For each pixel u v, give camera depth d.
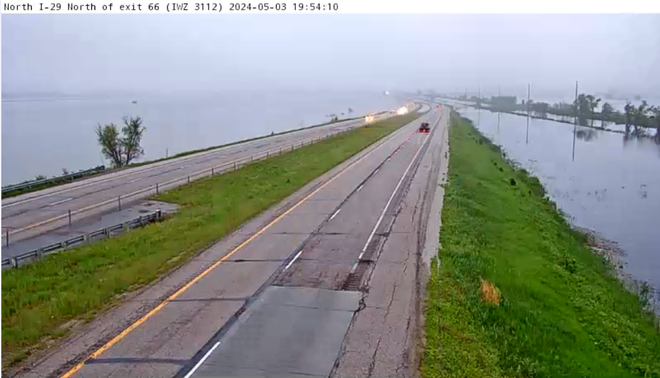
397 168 45.12
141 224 26.58
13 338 13.70
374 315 15.44
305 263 20.12
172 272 19.02
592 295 22.62
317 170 43.25
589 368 15.41
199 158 52.88
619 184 54.16
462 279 19.05
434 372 12.47
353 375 12.20
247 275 18.72
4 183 51.75
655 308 23.92
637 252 32.44
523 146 87.50
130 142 61.62
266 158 50.69
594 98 170.12
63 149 84.62
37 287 17.59
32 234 25.06
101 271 19.19
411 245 22.66
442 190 35.41
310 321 14.98
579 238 34.38
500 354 14.28
